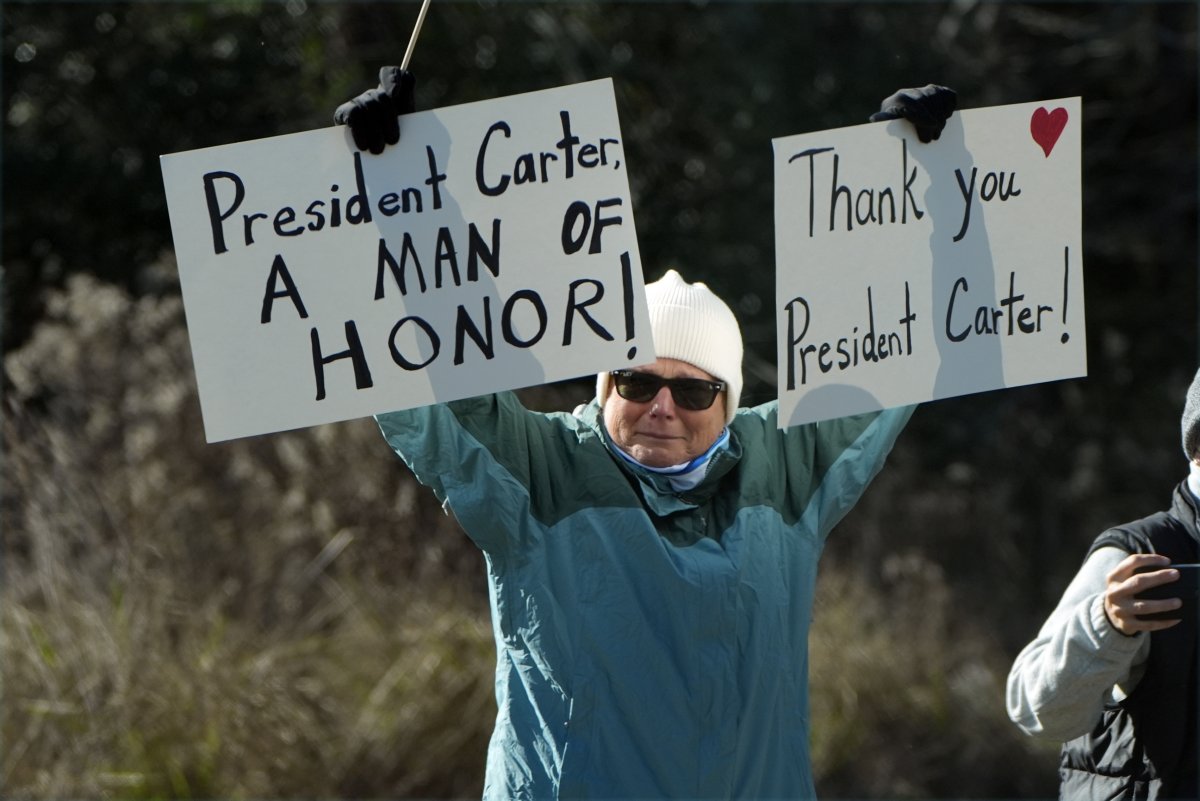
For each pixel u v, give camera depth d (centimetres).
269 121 3353
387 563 2248
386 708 2030
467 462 884
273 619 2131
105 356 2417
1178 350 3731
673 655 870
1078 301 1001
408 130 909
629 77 3422
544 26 3316
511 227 912
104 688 1850
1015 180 990
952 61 3569
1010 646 2848
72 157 3216
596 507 888
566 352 905
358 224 905
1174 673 862
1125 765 884
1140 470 3538
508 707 886
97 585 1991
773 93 3425
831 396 941
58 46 3222
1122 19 3669
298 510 2233
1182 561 880
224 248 896
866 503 2961
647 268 3444
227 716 1888
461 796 2006
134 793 1808
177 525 2184
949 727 2422
